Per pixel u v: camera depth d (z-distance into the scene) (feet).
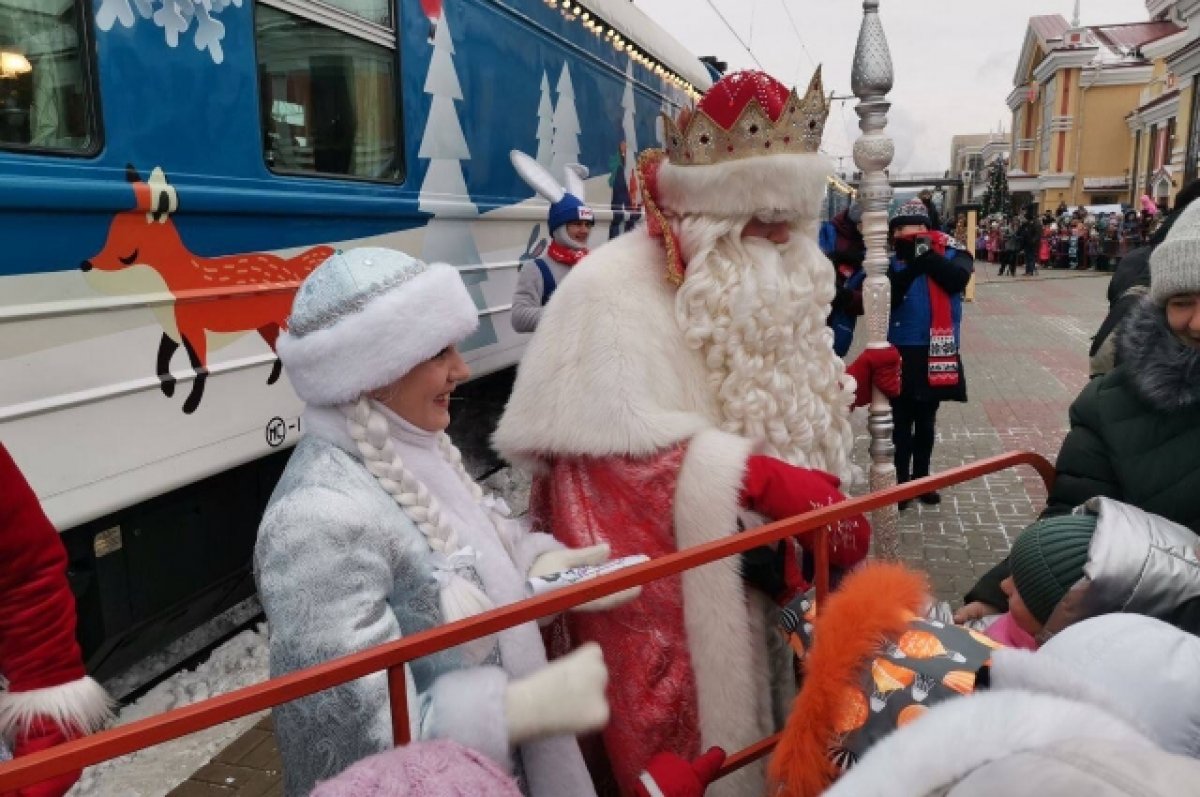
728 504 5.59
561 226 16.63
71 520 8.37
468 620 3.83
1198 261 5.34
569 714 4.23
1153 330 5.80
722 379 6.15
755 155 5.98
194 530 10.67
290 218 11.51
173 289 9.60
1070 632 3.70
